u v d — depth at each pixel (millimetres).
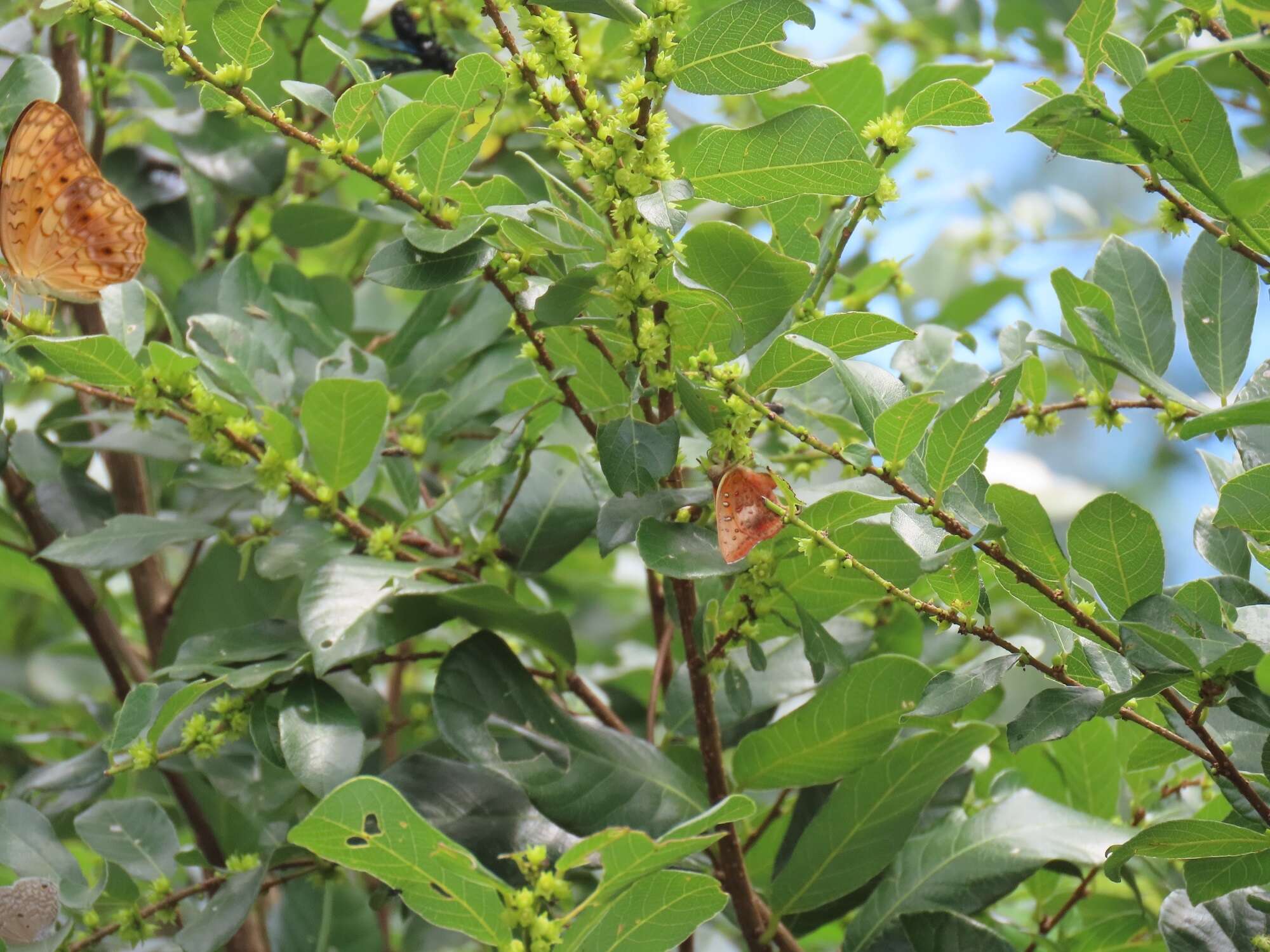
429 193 596
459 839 623
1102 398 620
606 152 571
